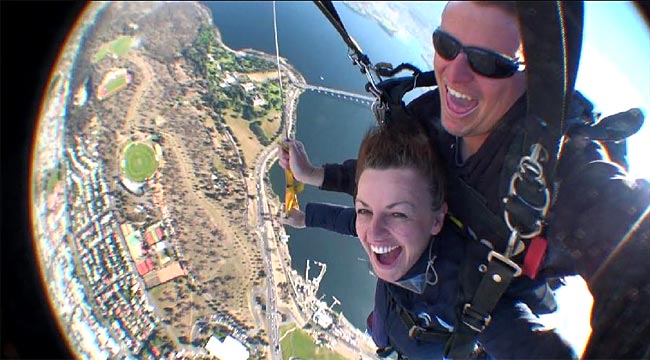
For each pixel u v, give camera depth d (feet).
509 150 2.17
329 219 3.89
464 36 2.12
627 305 1.98
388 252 2.64
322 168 3.73
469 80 2.20
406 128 2.68
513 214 2.09
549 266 2.37
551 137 1.88
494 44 2.07
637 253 1.92
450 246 2.65
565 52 1.71
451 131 2.42
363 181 2.64
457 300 2.57
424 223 2.58
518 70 2.14
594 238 2.01
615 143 2.23
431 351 2.94
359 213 2.71
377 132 2.74
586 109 2.20
